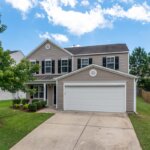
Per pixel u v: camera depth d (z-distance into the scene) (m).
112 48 22.05
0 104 22.94
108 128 11.16
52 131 10.65
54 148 8.27
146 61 48.50
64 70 21.98
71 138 9.46
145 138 9.29
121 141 8.98
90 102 17.22
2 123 12.06
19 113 15.42
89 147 8.32
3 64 11.20
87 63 21.50
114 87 16.64
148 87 37.84
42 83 21.03
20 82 11.75
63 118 13.77
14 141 9.08
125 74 16.31
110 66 20.77
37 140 9.25
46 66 22.73
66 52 22.03
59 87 18.22
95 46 24.03
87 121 12.86
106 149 8.09
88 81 17.36
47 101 21.61
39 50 23.22
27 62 12.36
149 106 23.22
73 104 17.67
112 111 16.59
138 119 13.63
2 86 11.01
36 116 14.20
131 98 16.27
